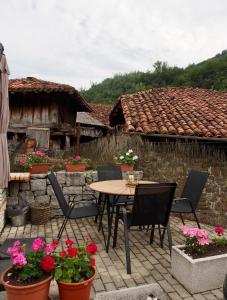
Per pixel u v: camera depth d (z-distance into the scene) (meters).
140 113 8.67
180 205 4.88
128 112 8.73
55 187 4.23
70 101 12.83
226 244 3.48
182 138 7.20
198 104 9.90
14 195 5.54
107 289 3.10
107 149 7.63
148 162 6.85
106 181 5.35
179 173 6.34
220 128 7.30
